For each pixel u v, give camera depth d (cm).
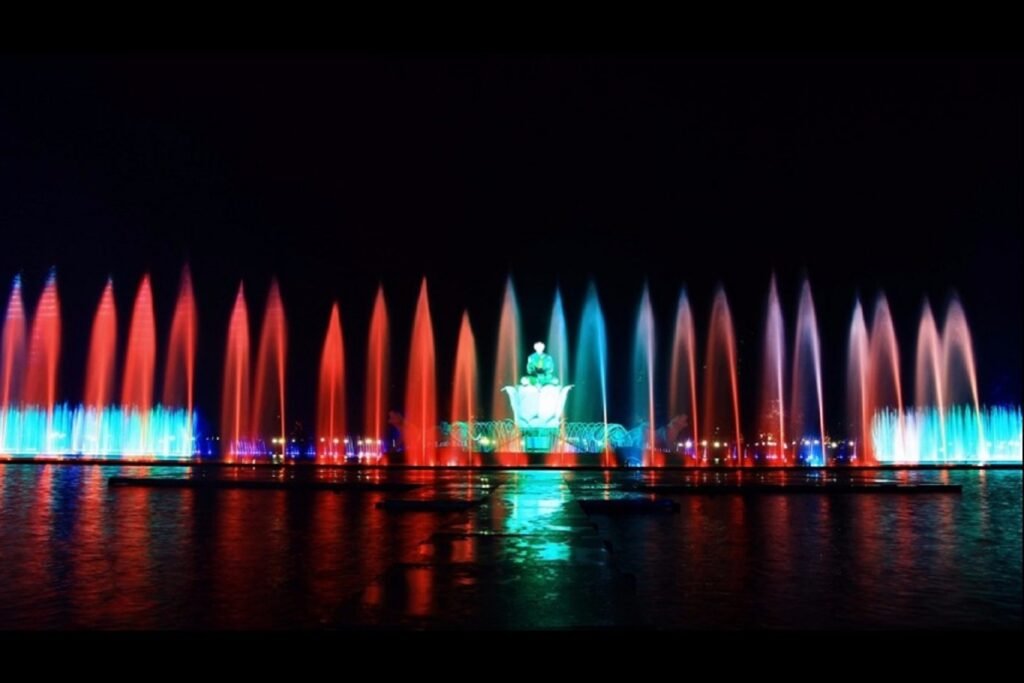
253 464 3447
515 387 3856
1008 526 1481
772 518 1599
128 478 2364
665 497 1970
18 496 2030
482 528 1297
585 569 936
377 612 749
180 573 1051
